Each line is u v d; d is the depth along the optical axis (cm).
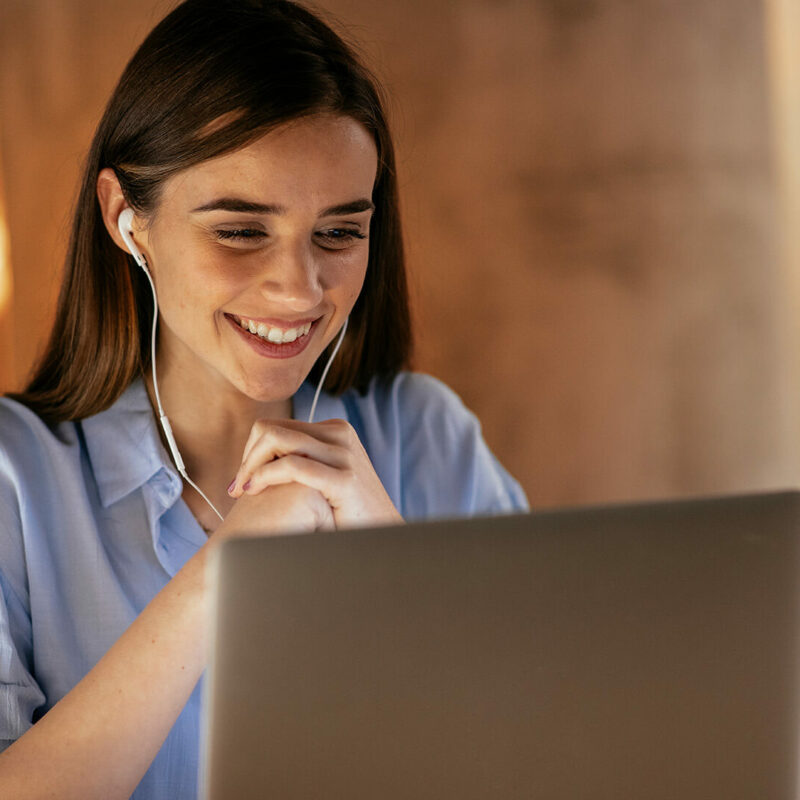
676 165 434
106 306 166
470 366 421
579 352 430
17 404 168
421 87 409
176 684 132
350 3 398
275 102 140
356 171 146
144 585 163
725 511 95
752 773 97
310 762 90
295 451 137
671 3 430
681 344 439
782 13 443
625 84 427
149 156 148
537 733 92
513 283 423
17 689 150
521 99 419
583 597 92
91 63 379
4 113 378
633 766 94
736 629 95
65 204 376
